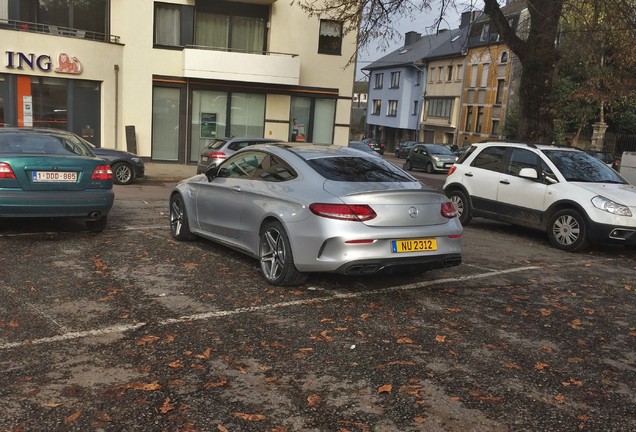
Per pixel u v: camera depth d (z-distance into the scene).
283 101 22.44
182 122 21.88
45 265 6.15
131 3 20.69
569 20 14.84
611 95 21.70
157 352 3.98
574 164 9.13
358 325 4.64
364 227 5.08
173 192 7.72
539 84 13.48
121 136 21.17
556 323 4.94
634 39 12.33
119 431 2.96
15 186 6.97
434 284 6.02
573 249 8.39
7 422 3.00
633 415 3.31
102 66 19.86
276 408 3.26
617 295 5.99
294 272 5.48
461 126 47.66
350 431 3.03
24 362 3.74
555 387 3.65
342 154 6.08
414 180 5.95
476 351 4.20
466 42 15.34
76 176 7.37
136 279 5.75
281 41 22.19
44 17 19.53
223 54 21.11
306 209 5.26
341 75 22.75
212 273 6.08
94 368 3.69
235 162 6.74
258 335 4.35
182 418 3.11
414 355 4.07
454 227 5.59
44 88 18.98
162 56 21.30
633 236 7.93
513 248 8.50
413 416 3.21
